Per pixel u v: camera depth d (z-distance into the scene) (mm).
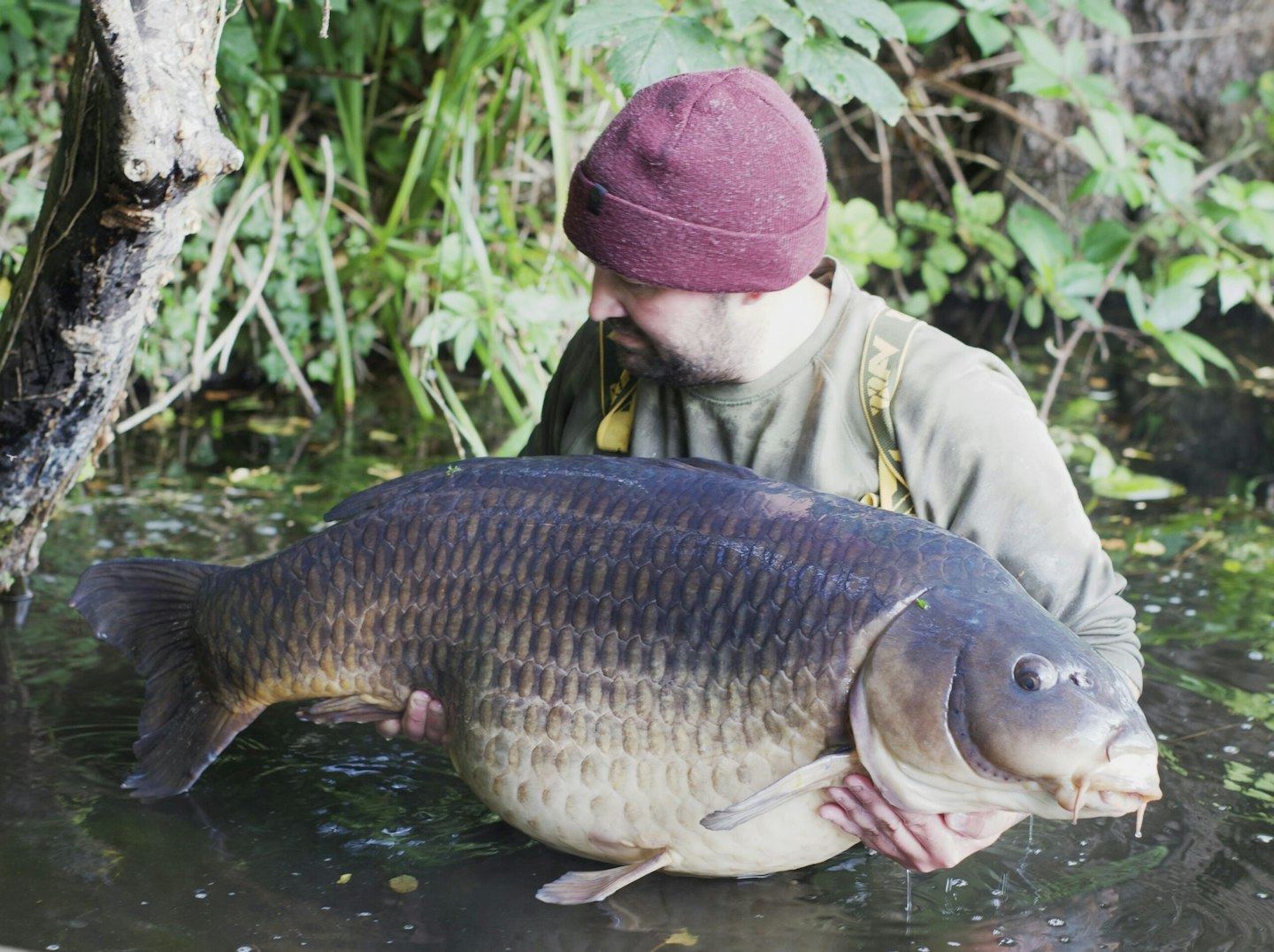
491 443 4848
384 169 5633
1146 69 6688
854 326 2398
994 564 2086
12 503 3158
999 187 6852
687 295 2236
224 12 2559
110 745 2809
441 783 2705
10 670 3129
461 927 2219
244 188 4949
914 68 6785
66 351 2865
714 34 3438
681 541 2148
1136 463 4809
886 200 6258
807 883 2359
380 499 2352
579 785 2180
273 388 5426
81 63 2492
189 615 2518
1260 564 3932
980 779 1955
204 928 2205
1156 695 3123
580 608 2166
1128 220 6668
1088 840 2523
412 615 2281
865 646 2027
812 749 2059
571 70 5438
